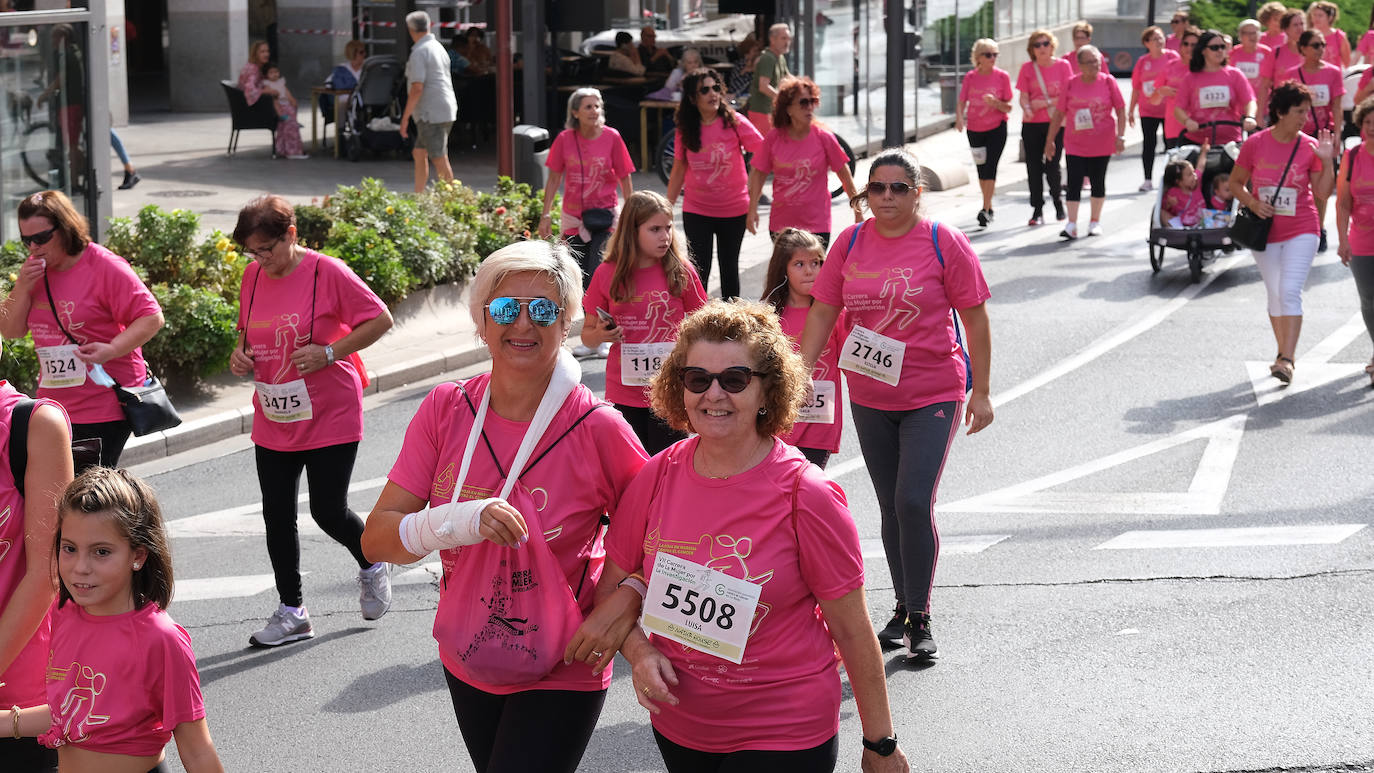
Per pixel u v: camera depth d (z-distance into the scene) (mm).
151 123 28969
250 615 7426
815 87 12047
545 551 3965
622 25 30000
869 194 6477
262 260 6656
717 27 33344
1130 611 7195
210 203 19125
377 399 11969
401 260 13688
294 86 33438
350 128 23547
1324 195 11250
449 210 15117
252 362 6770
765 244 17812
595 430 4051
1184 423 10578
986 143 18906
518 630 3961
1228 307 14305
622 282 7742
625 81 24328
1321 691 6230
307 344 6734
